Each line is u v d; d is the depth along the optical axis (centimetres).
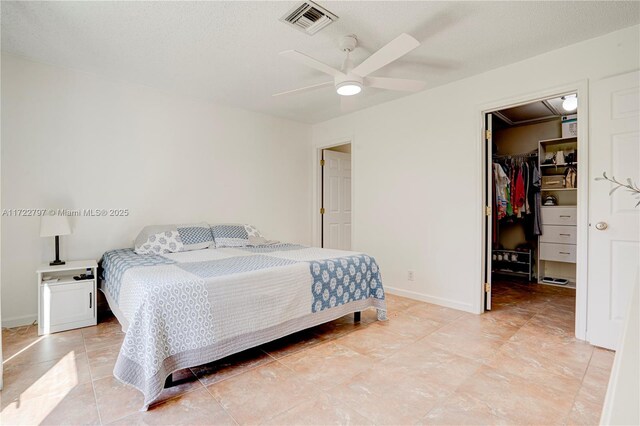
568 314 323
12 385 192
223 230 376
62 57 285
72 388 190
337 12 218
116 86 336
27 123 289
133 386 179
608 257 241
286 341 260
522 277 490
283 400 179
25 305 291
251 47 267
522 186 458
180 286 193
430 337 266
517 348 244
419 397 182
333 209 536
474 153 326
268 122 460
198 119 393
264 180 457
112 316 315
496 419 162
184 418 164
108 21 229
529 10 217
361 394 185
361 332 279
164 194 368
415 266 377
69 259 312
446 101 347
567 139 435
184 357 191
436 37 251
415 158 375
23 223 290
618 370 62
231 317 210
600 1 208
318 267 265
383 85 263
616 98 238
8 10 215
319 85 268
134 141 348
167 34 247
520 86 293
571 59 264
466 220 333
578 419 162
